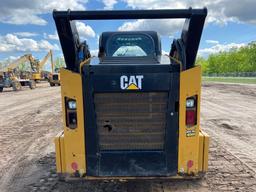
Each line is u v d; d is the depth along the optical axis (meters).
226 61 86.94
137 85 3.25
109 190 4.06
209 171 4.73
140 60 3.64
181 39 3.73
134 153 3.41
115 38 4.43
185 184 4.21
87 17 3.33
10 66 36.50
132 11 3.31
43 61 47.56
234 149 6.11
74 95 3.32
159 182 4.27
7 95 24.50
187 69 3.31
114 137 3.41
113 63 3.40
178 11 3.27
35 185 4.32
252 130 8.09
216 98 18.22
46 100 18.67
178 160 3.42
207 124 8.99
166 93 3.29
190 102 3.33
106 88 3.26
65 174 3.57
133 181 4.31
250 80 46.16
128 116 3.36
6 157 5.80
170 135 3.37
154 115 3.35
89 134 3.37
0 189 4.23
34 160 5.55
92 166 3.44
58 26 3.37
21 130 8.59
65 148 3.47
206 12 3.24
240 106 13.80
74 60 3.53
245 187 4.13
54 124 9.51
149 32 4.46
